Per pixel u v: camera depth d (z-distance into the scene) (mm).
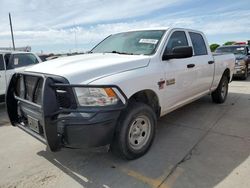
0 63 6699
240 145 3850
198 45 5133
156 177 3004
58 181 2984
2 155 3693
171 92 4039
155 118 3629
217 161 3352
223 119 5164
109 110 2861
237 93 8000
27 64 7477
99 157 3539
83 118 2771
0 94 6684
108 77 3035
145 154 3580
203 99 7016
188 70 4461
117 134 3143
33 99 3193
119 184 2889
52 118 2779
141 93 3549
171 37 4246
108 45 4688
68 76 2881
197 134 4352
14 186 2898
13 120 3631
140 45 4152
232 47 12812
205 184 2832
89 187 2852
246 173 3043
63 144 2902
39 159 3545
